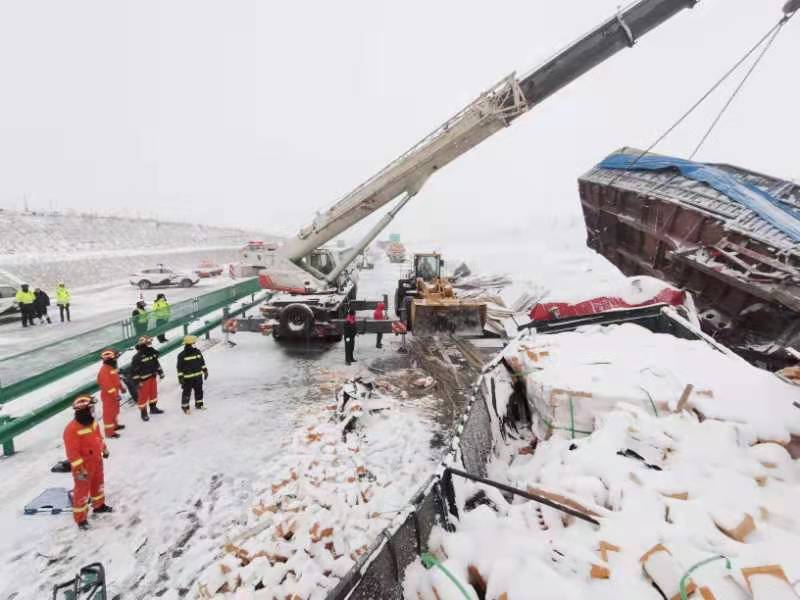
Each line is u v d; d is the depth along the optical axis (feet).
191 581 11.41
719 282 26.35
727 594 7.07
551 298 30.07
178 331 40.68
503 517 10.57
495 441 15.96
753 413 13.15
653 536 8.73
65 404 20.45
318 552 11.80
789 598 6.63
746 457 11.47
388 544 8.01
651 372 16.01
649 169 31.30
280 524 12.91
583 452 11.98
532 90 29.89
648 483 10.39
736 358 17.79
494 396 17.34
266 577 10.94
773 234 23.18
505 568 8.11
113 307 57.11
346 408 21.07
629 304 26.99
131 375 21.48
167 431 20.01
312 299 35.55
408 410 22.35
